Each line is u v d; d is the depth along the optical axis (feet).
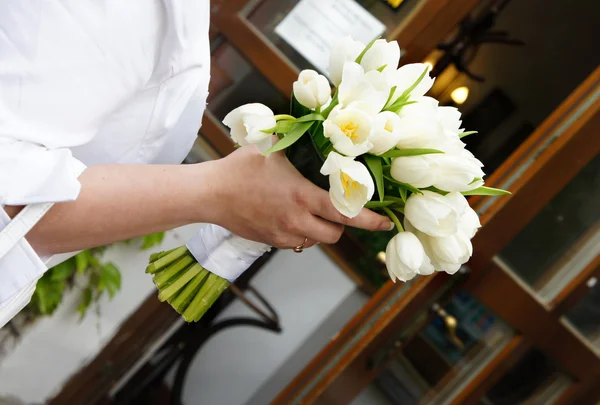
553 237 5.24
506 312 5.50
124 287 6.46
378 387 5.95
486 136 7.86
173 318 6.79
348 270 7.64
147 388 7.22
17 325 6.10
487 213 5.16
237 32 5.69
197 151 6.23
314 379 5.82
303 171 2.42
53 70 2.11
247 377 7.91
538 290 5.39
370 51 2.34
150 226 2.35
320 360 5.88
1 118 2.08
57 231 2.21
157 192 2.31
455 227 2.28
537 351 5.61
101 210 2.24
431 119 2.23
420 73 2.34
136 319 6.59
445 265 2.41
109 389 6.75
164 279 2.94
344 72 2.20
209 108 6.08
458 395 5.79
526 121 7.84
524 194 5.10
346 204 2.22
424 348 5.86
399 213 2.52
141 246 6.29
